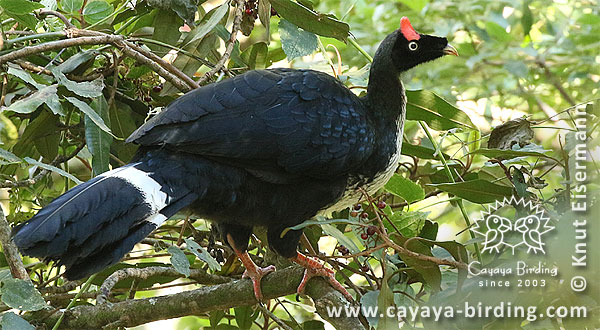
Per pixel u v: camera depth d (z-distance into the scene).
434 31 15.94
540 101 16.30
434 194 11.09
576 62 15.92
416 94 10.18
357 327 8.02
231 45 9.78
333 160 8.68
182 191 8.01
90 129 9.17
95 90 8.95
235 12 10.01
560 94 16.33
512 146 9.29
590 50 16.11
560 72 16.27
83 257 7.15
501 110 16.03
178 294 8.58
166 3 9.88
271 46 15.74
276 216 8.73
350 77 10.67
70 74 9.90
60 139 10.49
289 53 9.96
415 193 9.97
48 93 8.52
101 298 8.53
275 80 8.69
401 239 8.20
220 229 8.99
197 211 8.59
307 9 9.77
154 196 7.73
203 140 8.12
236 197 8.44
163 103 10.53
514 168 8.75
